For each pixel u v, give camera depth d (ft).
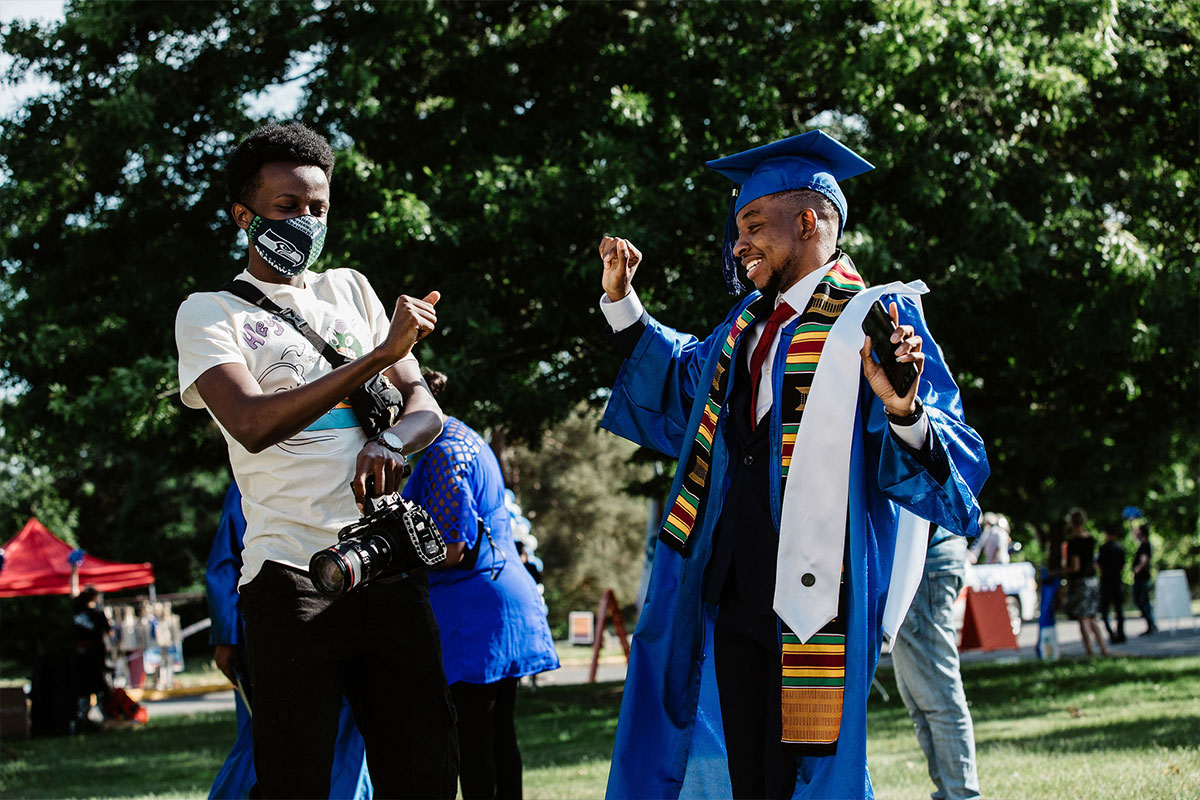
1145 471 53.98
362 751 12.73
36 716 45.55
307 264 9.30
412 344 8.30
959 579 14.34
